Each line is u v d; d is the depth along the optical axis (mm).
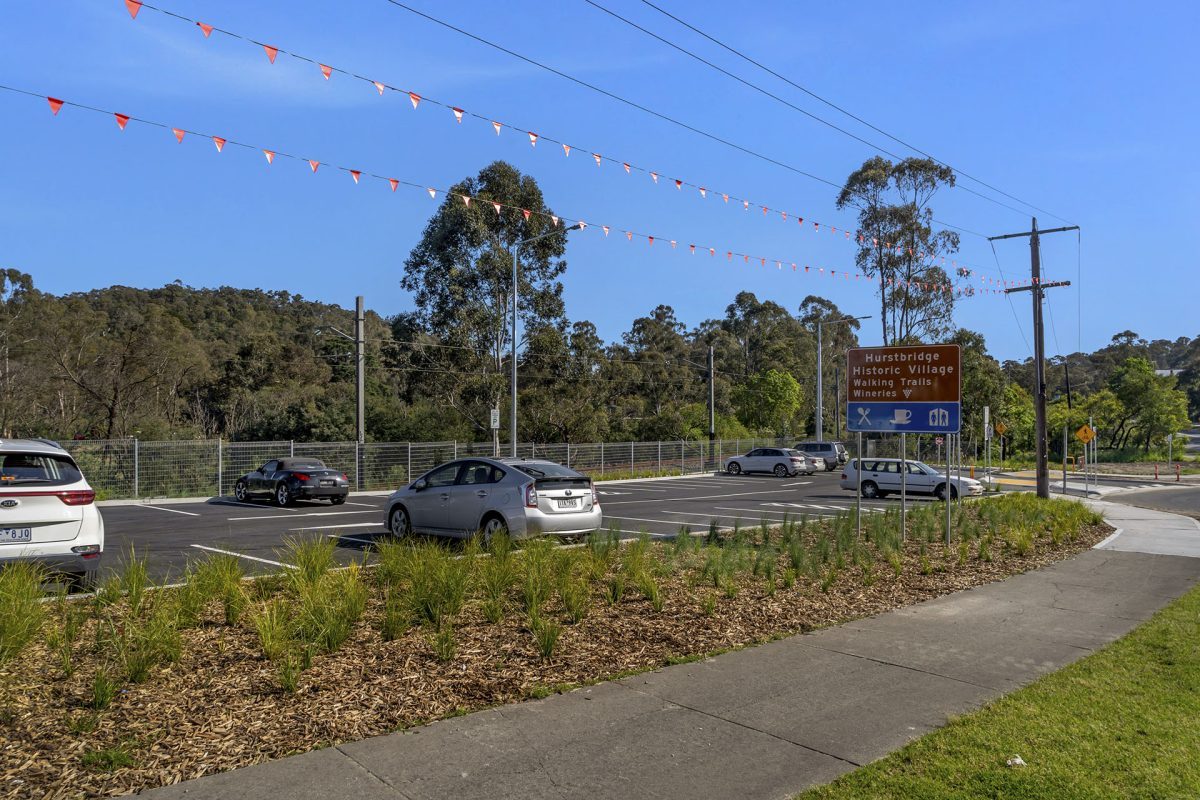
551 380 41375
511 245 39062
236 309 95812
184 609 7348
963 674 6637
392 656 6551
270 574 9883
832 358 90312
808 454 44812
